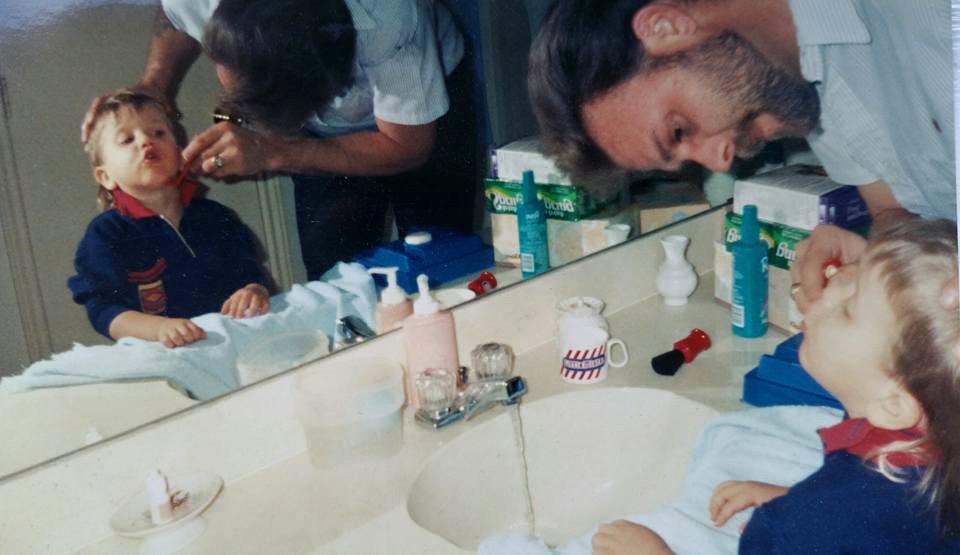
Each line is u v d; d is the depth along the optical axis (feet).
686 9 4.07
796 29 4.21
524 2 3.66
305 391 3.33
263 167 3.06
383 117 3.32
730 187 4.84
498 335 4.05
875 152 4.25
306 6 3.01
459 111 3.58
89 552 2.97
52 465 2.88
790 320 4.17
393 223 3.49
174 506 3.01
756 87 4.35
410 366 3.61
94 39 2.61
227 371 3.19
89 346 2.83
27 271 2.65
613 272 4.50
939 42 4.11
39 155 2.58
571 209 4.16
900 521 2.98
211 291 3.05
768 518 3.03
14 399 2.72
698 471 3.38
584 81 3.94
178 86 2.80
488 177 3.77
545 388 3.87
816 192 4.09
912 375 3.19
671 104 4.23
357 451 3.44
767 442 3.35
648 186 4.46
